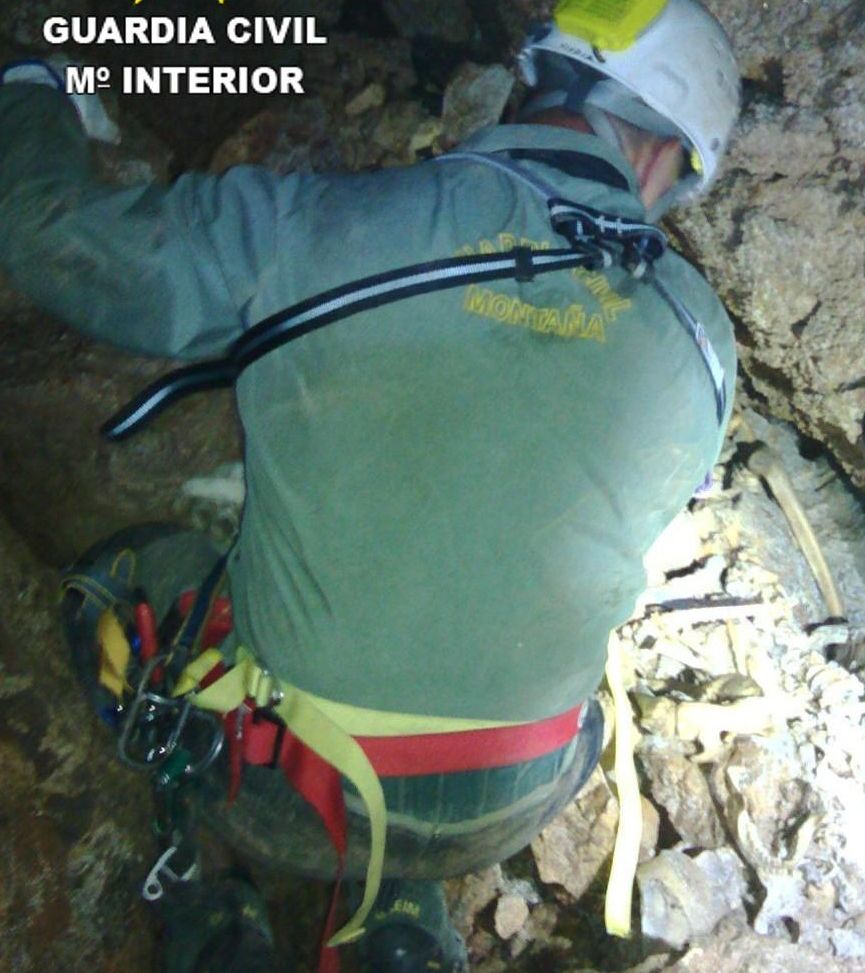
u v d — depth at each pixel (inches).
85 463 76.1
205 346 55.7
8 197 53.4
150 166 82.3
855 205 98.9
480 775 58.9
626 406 55.2
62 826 63.4
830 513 120.6
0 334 73.7
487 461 53.3
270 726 58.7
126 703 61.3
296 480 54.1
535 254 52.9
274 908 75.8
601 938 79.0
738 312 108.3
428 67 114.1
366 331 52.0
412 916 68.7
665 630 99.7
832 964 79.5
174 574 66.2
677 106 60.8
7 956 57.8
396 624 54.6
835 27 93.8
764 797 86.5
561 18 61.5
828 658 107.0
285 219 52.7
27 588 67.8
